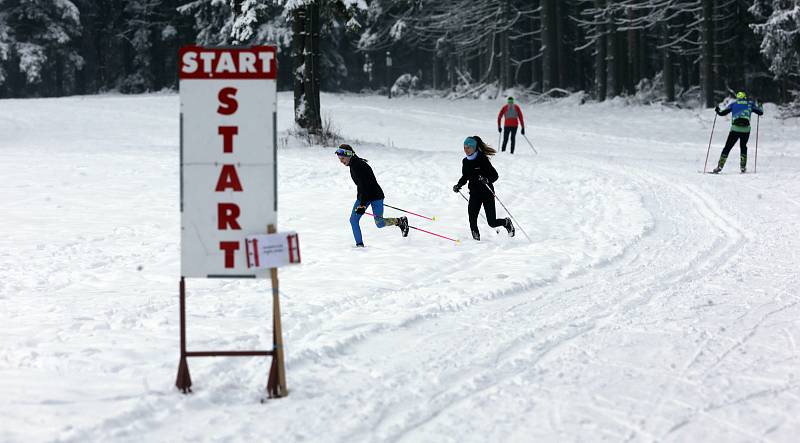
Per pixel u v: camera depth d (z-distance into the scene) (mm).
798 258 20734
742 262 20562
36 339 13391
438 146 55781
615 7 90375
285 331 13961
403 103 90375
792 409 10336
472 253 22203
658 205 30078
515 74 114188
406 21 115000
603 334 14016
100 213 28859
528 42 113312
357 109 81750
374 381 11523
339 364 12336
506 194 33250
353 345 13398
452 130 66375
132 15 126500
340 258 21438
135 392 10758
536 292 17625
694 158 45312
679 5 88812
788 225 25391
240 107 10914
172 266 20469
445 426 9852
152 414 10094
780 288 17453
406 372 11922
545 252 22109
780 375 11672
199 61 10883
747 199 30547
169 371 11664
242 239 10969
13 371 11734
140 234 25250
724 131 62188
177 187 34906
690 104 89625
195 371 11641
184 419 9984
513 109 46656
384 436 9523
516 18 104688
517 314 15562
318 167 39531
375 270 19781
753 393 10922
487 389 11211
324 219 28047
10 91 125438
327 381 11500
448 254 21938
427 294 17094
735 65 95750
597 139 60000
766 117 68188
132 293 17297
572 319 15125
